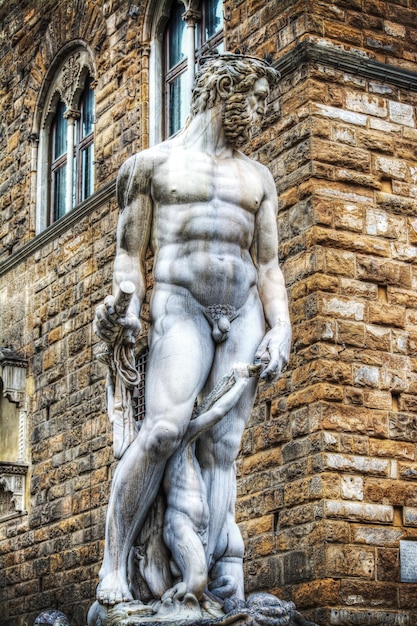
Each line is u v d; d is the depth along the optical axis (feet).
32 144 96.53
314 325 60.23
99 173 85.61
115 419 32.09
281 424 61.26
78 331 85.30
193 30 78.07
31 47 97.66
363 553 57.77
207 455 32.12
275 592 59.67
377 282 62.28
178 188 32.81
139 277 33.35
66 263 87.86
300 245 62.13
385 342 61.62
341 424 59.16
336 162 62.90
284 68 64.90
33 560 86.99
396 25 67.00
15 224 97.45
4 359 90.43
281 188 64.08
